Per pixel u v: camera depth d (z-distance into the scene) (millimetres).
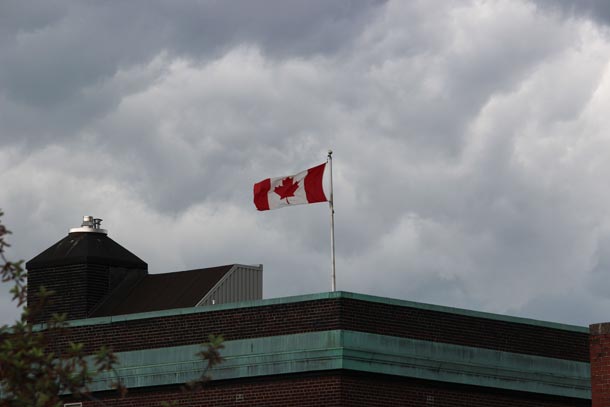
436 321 55562
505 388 57469
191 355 55281
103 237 70438
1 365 24891
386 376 53188
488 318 57719
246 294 67562
